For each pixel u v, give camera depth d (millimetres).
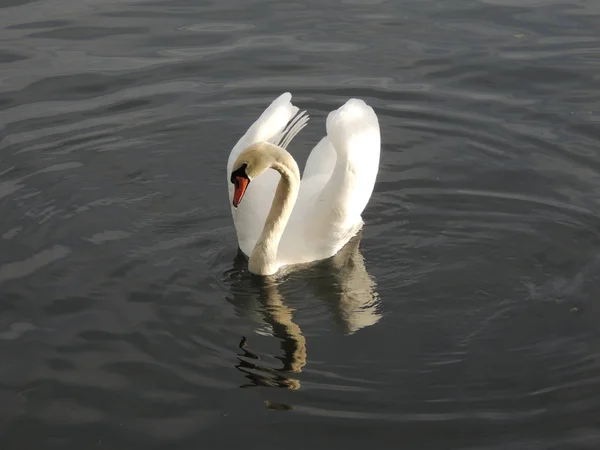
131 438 7547
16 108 13203
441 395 8117
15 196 11195
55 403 7922
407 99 13586
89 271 9828
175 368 8398
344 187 9984
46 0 16328
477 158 12242
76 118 13062
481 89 13789
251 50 14727
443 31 15242
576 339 8859
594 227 10703
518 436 7609
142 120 13094
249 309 9375
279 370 8406
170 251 10320
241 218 10359
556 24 15422
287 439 7547
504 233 10703
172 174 11961
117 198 11320
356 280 9969
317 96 13695
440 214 11133
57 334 8805
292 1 16250
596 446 7480
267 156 9445
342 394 8102
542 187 11555
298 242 10273
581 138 12539
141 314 9164
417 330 9078
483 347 8797
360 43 14914
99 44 14852
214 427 7676
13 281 9594
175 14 15867
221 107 13445
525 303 9461
